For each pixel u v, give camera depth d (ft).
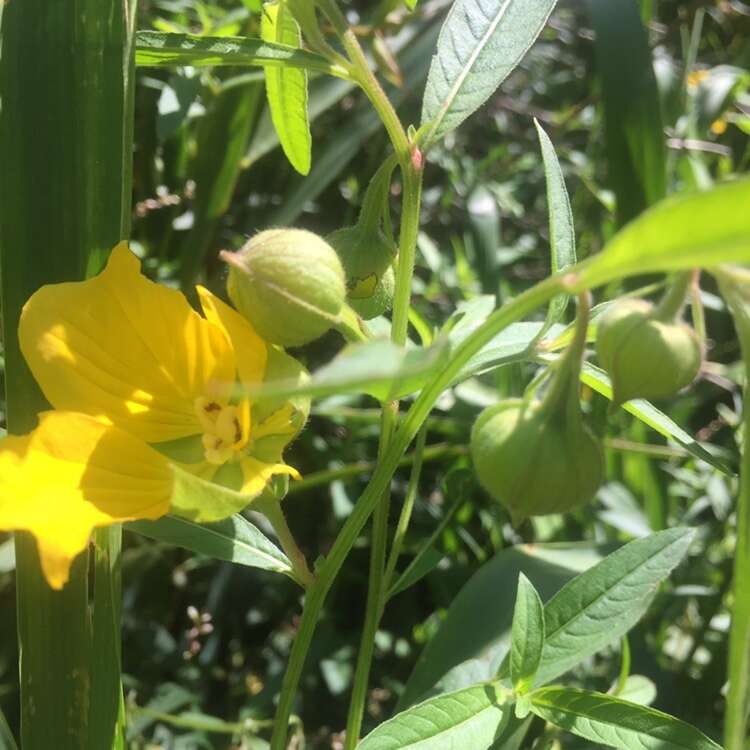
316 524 0.76
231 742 0.66
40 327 0.32
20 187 0.36
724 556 0.72
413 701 0.50
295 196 0.75
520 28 0.36
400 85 0.72
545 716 0.35
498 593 0.53
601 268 0.20
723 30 1.11
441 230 0.96
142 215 0.73
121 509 0.29
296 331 0.30
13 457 0.28
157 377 0.33
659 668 0.60
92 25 0.35
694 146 0.72
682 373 0.27
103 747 0.37
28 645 0.38
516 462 0.28
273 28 0.40
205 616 0.65
